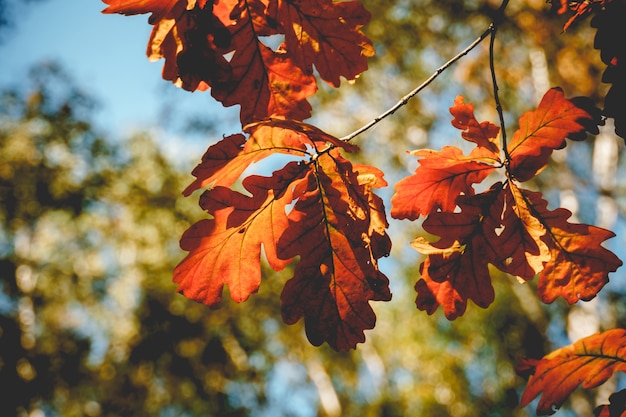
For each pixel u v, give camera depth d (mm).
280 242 1198
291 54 1195
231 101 1199
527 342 8688
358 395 13422
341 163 1189
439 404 8750
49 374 10148
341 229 1192
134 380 10852
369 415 9555
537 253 1183
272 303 10930
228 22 1172
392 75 7906
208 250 1240
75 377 10484
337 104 8250
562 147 1132
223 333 11266
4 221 10438
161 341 10859
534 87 7508
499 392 8766
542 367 1235
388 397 9633
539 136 1144
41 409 10477
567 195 7570
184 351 10977
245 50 1184
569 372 1229
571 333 6977
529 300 8516
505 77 7422
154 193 10828
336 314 1188
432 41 7379
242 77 1187
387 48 7398
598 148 7676
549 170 7809
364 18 1183
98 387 10883
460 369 8805
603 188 7402
